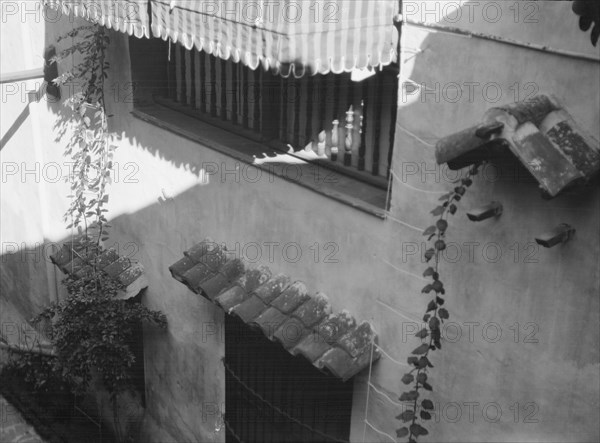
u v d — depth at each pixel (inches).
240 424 291.0
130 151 315.9
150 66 305.7
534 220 180.4
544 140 161.5
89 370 333.4
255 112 271.7
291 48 187.6
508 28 175.6
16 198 426.3
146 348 338.6
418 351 204.4
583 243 171.5
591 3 140.1
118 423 363.9
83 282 325.7
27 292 442.0
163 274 313.4
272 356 267.9
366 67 203.3
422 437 223.6
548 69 170.2
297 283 248.2
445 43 189.5
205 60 287.6
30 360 373.4
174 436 333.1
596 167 160.7
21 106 394.6
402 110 205.0
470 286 199.2
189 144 281.6
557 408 185.3
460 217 197.3
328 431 254.5
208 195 277.9
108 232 341.7
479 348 200.7
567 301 177.5
